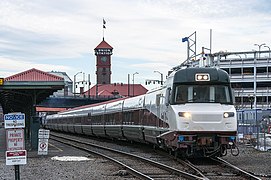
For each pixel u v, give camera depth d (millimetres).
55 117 75812
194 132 19203
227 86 20234
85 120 51094
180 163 20047
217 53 92188
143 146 31828
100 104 46062
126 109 34000
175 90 20203
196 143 19312
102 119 43000
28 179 15688
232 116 19453
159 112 23328
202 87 20125
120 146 33969
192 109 19516
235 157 23250
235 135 19453
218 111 19391
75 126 57094
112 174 16719
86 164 20484
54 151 28203
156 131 24094
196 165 18938
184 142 19250
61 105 78875
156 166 19000
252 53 92625
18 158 11609
